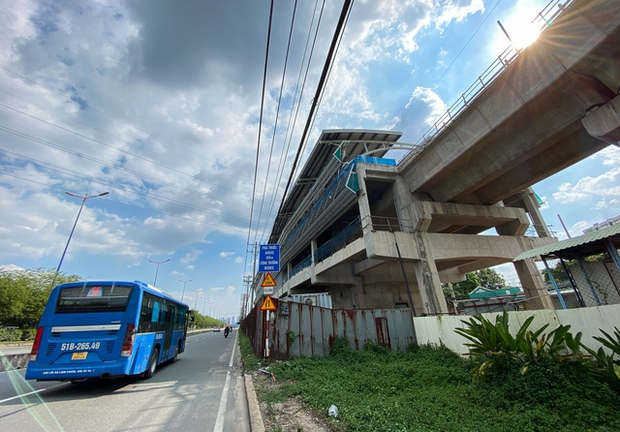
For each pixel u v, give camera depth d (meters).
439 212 19.00
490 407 4.62
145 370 8.17
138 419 4.93
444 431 3.77
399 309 12.78
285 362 9.19
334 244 24.19
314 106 7.08
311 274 26.67
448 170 17.34
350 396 5.42
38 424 4.63
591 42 10.05
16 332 26.38
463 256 19.16
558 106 12.34
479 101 14.00
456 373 6.80
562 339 5.06
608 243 7.26
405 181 20.38
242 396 6.56
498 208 21.20
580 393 4.36
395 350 11.83
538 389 4.62
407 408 4.66
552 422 3.82
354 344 11.32
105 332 6.83
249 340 20.02
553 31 10.85
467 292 42.25
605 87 11.06
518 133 13.99
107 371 6.48
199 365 11.34
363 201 18.91
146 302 8.09
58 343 6.54
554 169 16.45
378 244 17.31
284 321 10.55
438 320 10.66
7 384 7.73
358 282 25.47
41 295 29.50
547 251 8.02
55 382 7.94
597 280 8.07
